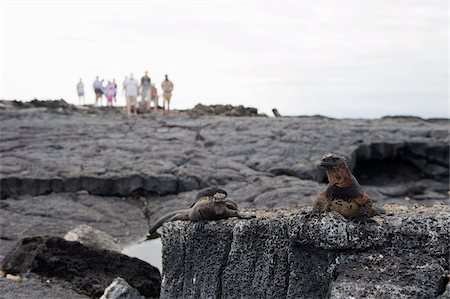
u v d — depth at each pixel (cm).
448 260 601
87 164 1783
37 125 2278
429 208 759
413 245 618
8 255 1027
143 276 973
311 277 650
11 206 1491
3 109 2639
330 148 1991
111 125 2370
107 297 801
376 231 627
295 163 1842
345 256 634
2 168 1684
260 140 2109
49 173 1672
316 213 654
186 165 1833
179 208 1564
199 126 2411
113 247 1209
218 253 730
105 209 1556
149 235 1402
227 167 1828
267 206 1480
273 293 676
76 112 2798
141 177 1684
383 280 588
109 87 3156
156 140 2145
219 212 752
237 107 3181
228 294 714
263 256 695
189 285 747
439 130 2183
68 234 1182
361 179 2047
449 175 2038
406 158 2094
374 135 2153
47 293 898
